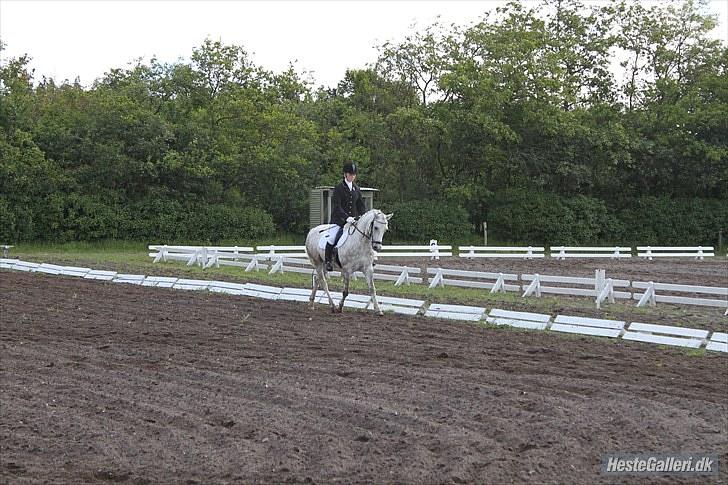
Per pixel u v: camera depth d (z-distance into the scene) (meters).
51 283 23.19
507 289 21.08
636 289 23.06
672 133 49.78
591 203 48.56
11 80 44.97
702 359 12.50
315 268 18.11
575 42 51.56
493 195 48.81
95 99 44.97
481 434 8.54
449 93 48.91
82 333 14.82
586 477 7.34
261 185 47.34
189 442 8.30
